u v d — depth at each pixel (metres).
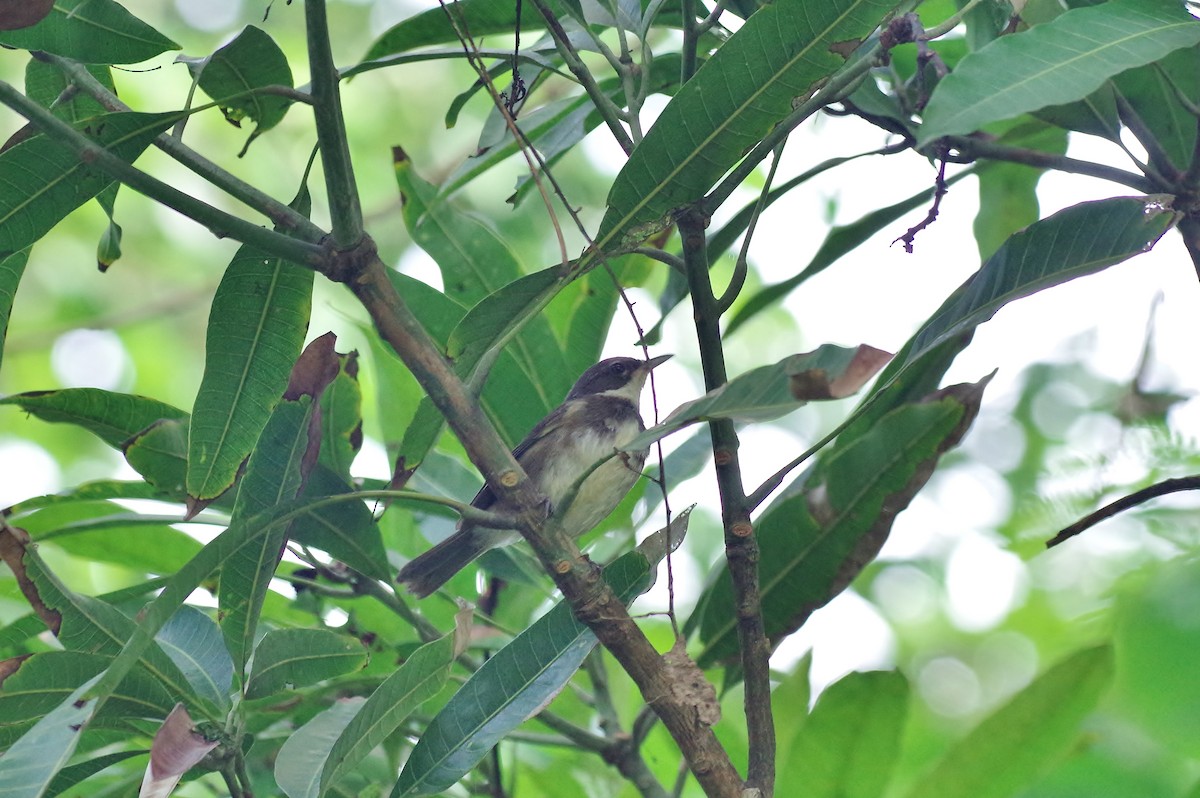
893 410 6.47
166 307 16.98
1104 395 9.28
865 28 5.02
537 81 7.62
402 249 16.66
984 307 5.51
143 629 4.84
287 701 7.43
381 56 7.90
